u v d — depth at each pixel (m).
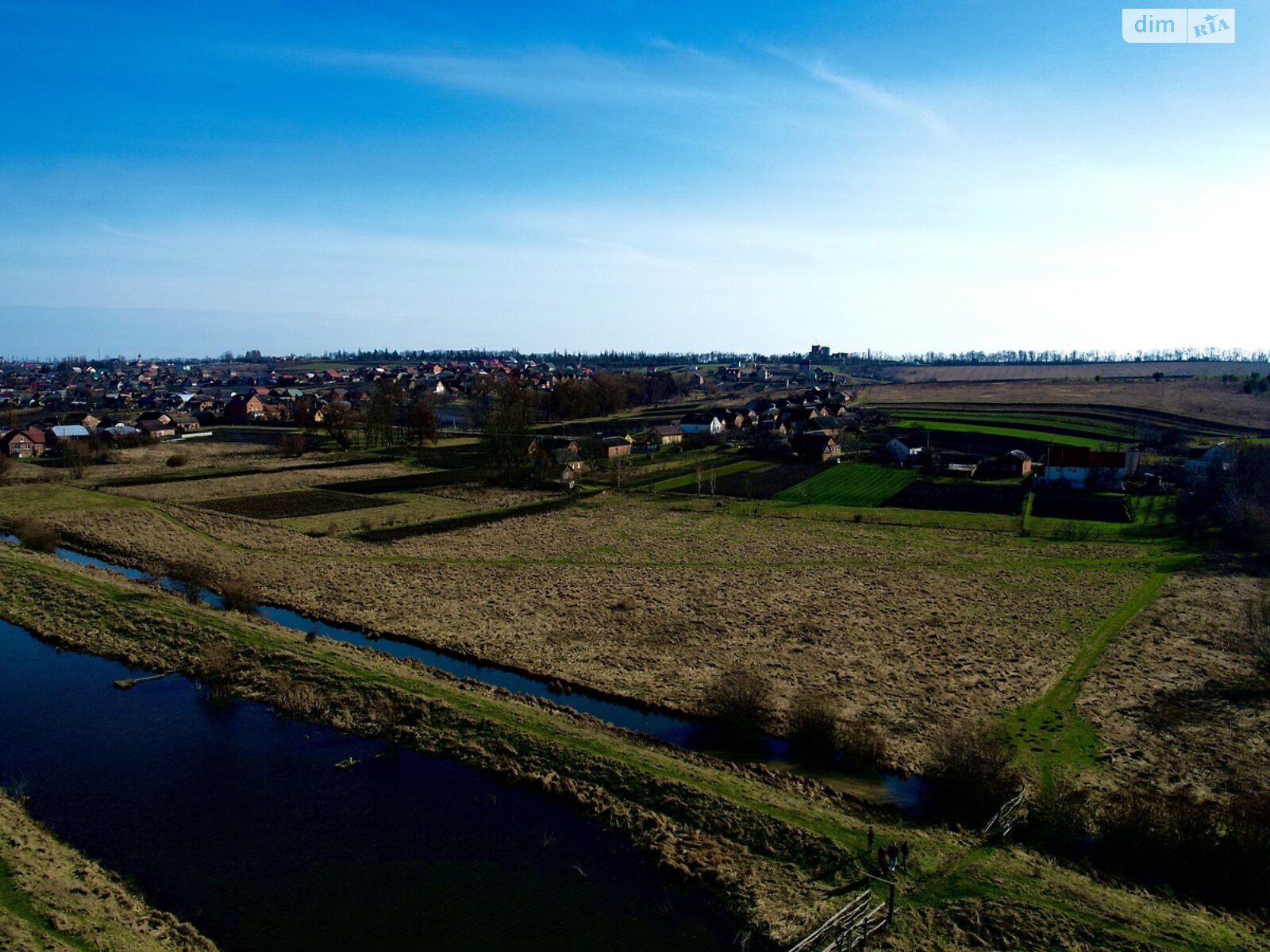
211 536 74.44
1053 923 22.67
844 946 21.70
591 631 49.12
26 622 48.59
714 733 36.16
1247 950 21.70
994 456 122.44
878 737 33.66
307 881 25.52
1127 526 79.94
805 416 160.38
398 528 79.25
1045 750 33.81
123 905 23.91
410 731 35.16
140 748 34.00
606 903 24.56
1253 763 32.66
